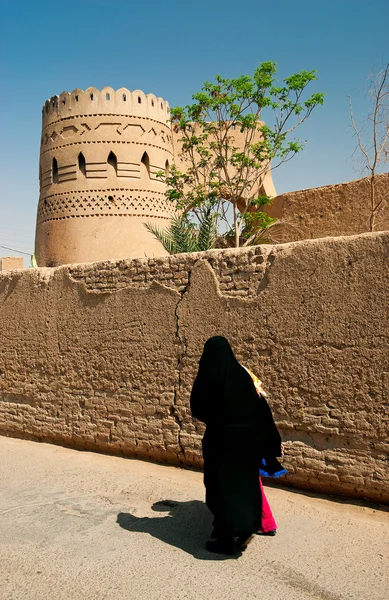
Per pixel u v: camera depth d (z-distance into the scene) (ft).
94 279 21.40
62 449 22.09
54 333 22.74
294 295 16.03
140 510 15.34
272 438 13.09
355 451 14.83
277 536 13.23
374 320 14.55
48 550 12.96
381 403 14.39
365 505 14.69
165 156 73.41
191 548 12.92
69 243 69.46
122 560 12.37
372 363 14.56
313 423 15.58
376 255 14.56
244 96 51.24
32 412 23.67
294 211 50.75
